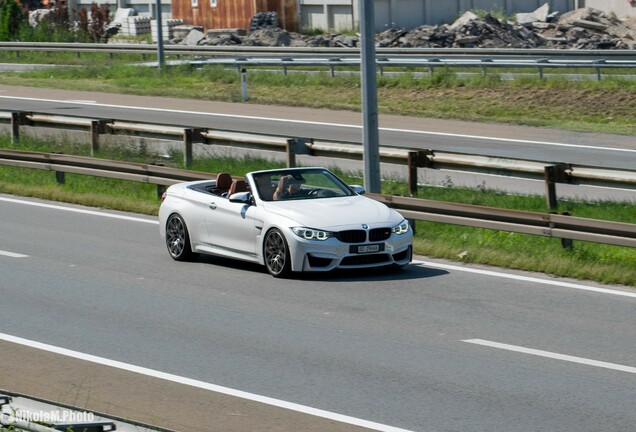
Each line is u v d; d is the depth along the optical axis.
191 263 22.19
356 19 96.75
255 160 34.72
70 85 62.12
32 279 20.56
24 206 30.12
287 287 19.53
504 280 20.02
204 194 22.19
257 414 12.34
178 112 51.12
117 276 20.81
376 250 20.05
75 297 18.97
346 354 14.93
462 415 12.14
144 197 30.48
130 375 14.09
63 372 14.31
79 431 10.22
